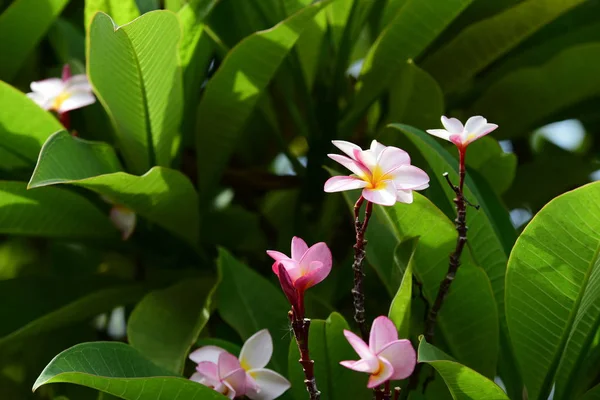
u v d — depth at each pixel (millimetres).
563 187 2035
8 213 1821
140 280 1948
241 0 1944
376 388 1523
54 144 1694
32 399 1940
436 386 1683
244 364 1632
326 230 1934
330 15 1926
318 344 1621
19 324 1853
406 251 1622
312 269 1511
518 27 1900
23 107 1791
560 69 1949
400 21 1854
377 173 1525
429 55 1985
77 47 2064
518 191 2039
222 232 1992
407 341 1489
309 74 1938
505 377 1702
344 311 1938
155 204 1802
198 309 1819
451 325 1675
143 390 1553
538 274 1594
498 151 1816
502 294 1695
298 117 1966
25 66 2109
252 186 2029
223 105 1852
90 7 1810
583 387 1748
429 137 1702
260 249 2037
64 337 1935
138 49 1705
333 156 1526
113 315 2119
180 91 1794
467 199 1662
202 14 1831
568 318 1604
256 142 2145
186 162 2012
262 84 1835
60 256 2127
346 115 1965
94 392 1885
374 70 1900
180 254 1942
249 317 1748
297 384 1639
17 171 1847
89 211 1866
